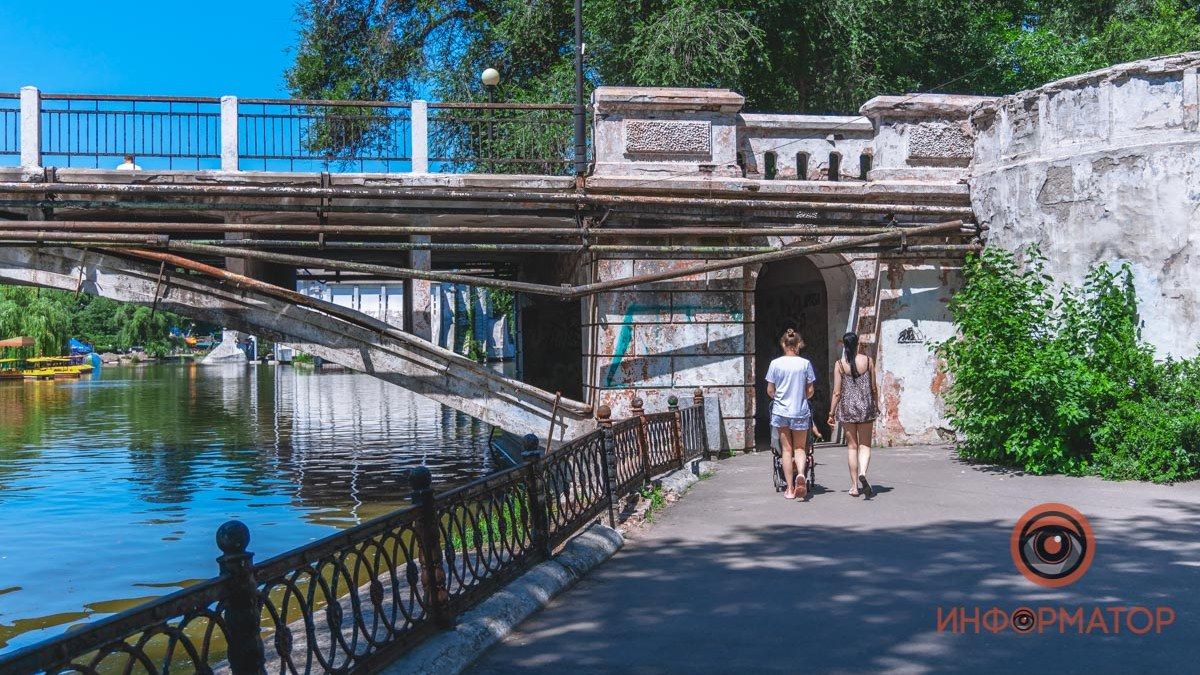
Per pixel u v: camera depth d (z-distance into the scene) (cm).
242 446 2336
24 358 6588
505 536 670
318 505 1479
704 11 2105
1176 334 1233
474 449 2267
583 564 745
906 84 2514
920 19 2438
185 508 1448
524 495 721
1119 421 1164
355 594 477
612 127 1485
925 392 1562
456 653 532
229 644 388
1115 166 1283
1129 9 2869
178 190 1343
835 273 1614
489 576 641
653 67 2131
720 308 1527
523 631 600
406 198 1400
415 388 1473
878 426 1552
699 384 1519
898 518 915
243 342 10900
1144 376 1195
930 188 1523
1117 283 1274
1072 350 1247
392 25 2639
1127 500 981
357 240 1697
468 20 2683
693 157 1497
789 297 1922
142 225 1327
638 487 1074
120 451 2225
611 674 515
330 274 2322
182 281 1420
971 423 1280
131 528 1291
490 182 1454
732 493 1100
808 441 1093
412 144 1452
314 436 2592
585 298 1582
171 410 3556
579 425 1490
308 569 436
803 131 1543
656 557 792
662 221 1501
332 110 2598
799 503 1012
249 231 1429
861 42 2248
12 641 807
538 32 2402
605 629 597
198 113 1413
